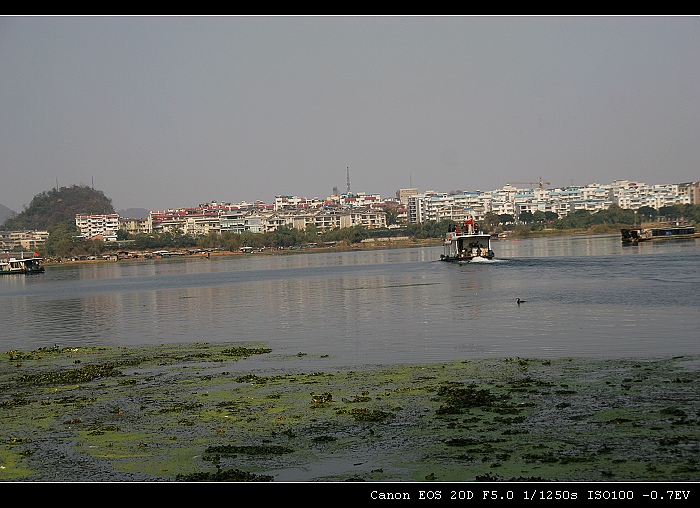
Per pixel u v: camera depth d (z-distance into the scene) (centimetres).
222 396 3856
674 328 5369
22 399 4038
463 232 16550
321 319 7150
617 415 3080
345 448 2898
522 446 2781
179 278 16625
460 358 4628
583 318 6156
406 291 9794
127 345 6056
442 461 2695
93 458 2939
